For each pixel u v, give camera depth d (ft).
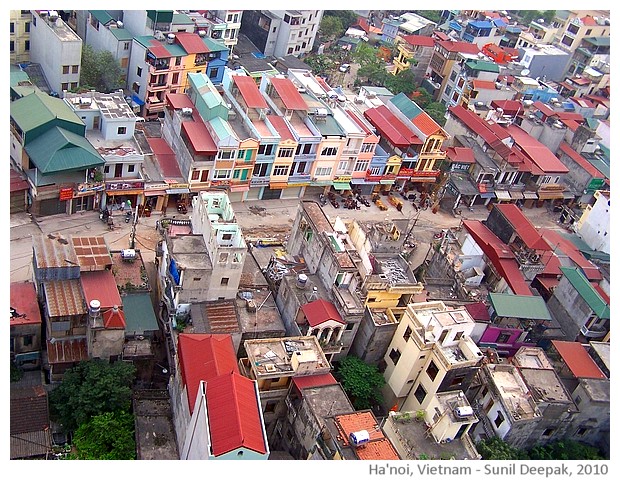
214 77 342.23
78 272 188.96
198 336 180.24
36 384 183.52
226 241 205.36
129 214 259.39
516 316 228.22
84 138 247.09
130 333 192.75
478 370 194.39
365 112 332.39
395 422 173.58
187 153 263.08
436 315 198.18
